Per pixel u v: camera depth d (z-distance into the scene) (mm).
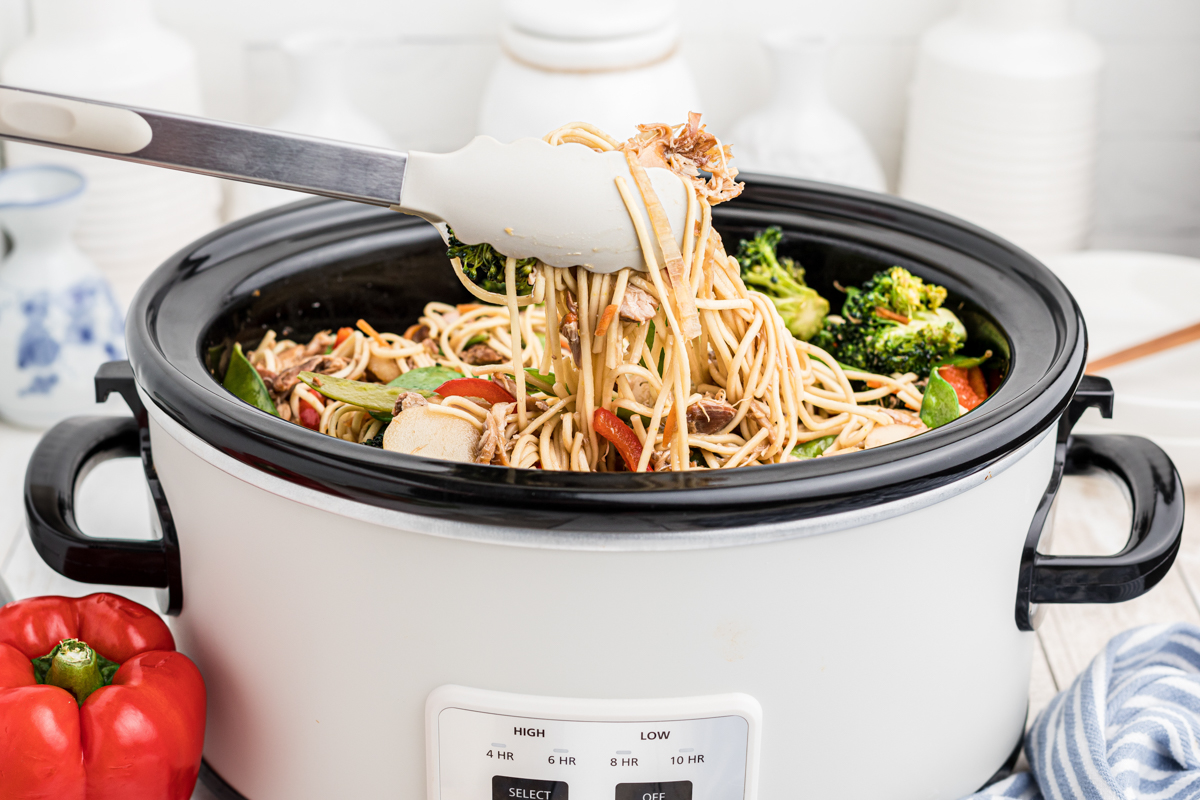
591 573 646
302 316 1040
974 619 756
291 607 716
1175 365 1464
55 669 761
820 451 867
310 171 680
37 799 719
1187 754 852
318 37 1660
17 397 1421
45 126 667
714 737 698
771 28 1887
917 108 1800
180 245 1664
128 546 828
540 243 705
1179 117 1979
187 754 768
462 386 868
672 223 722
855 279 1070
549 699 685
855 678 710
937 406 911
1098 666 908
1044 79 1661
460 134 1938
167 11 1796
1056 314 872
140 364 756
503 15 1647
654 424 767
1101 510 1331
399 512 643
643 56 1586
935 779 793
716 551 644
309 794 774
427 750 715
